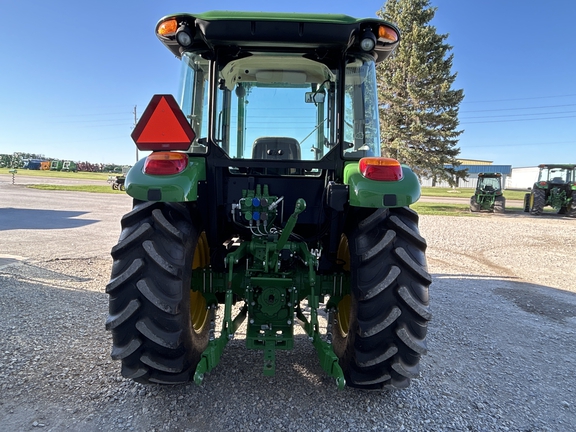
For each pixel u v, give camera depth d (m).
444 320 4.08
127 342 2.25
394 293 2.30
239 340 3.36
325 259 2.77
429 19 22.55
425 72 21.02
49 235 8.27
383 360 2.30
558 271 6.54
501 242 9.12
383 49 2.65
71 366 2.79
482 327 3.92
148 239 2.28
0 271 5.17
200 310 3.02
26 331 3.34
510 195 34.97
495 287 5.44
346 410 2.40
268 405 2.41
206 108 2.74
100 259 6.15
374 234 2.38
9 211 12.30
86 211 12.85
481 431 2.27
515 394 2.69
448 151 21.72
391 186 2.27
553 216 16.28
